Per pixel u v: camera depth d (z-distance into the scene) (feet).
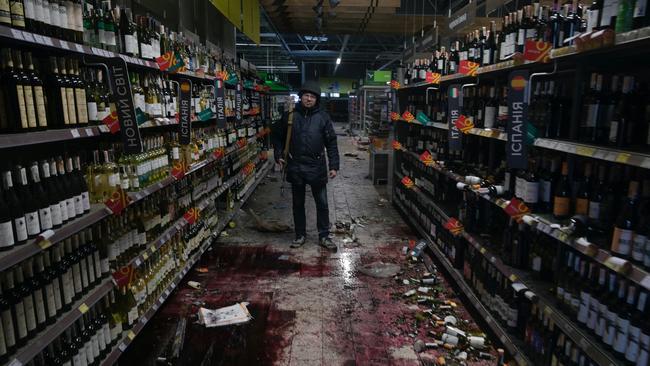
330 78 109.81
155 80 11.52
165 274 11.57
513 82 8.10
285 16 26.86
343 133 83.51
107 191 8.82
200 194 14.97
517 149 8.23
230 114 21.34
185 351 9.96
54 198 7.00
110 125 8.21
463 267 13.25
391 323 11.27
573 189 8.28
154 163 10.68
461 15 14.07
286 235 18.76
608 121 7.61
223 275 14.38
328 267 15.11
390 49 76.02
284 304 12.30
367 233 19.22
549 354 8.05
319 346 10.19
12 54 6.24
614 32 5.85
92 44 8.84
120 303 9.07
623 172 7.50
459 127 12.00
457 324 11.19
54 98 7.13
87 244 8.00
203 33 21.18
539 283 8.95
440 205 15.60
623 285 6.37
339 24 29.86
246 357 9.77
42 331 6.56
